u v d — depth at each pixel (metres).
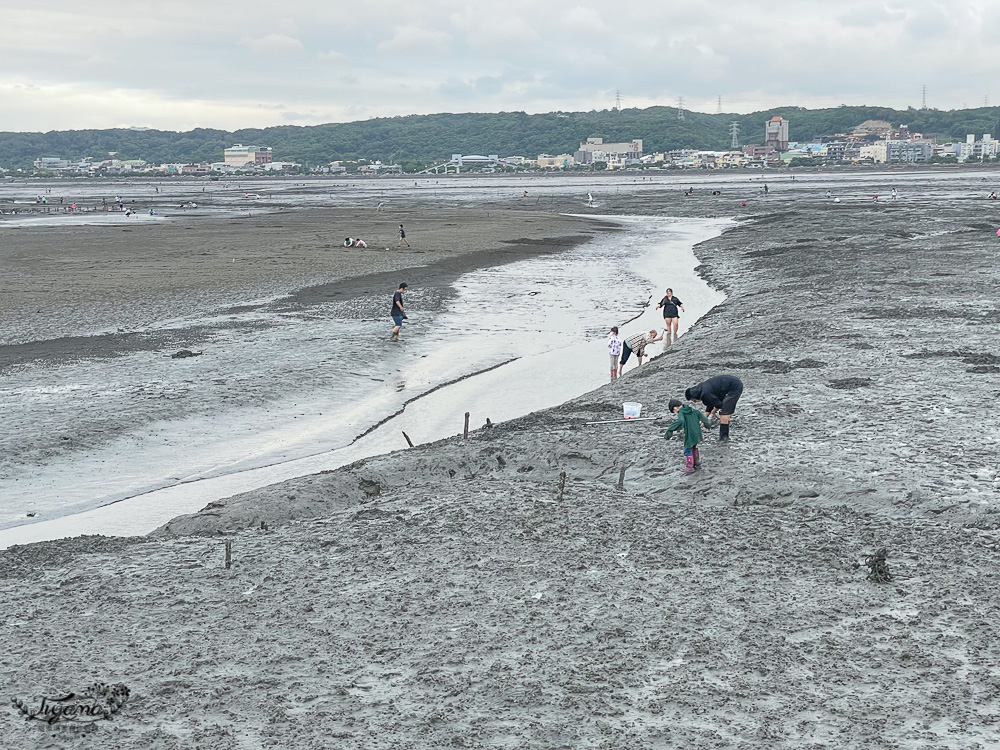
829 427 21.42
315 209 133.25
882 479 17.73
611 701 10.94
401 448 23.64
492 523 16.69
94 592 14.48
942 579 13.85
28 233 87.19
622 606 13.34
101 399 26.94
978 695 10.80
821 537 15.61
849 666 11.56
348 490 19.30
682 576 14.30
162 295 46.81
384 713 10.82
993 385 24.86
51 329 38.09
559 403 27.73
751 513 16.83
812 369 27.56
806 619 12.80
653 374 28.42
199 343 35.06
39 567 15.76
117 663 12.17
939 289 42.62
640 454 20.03
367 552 15.72
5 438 23.30
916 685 11.08
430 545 15.86
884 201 118.62
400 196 180.00
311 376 29.98
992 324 33.84
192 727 10.60
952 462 18.66
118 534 18.28
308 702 11.11
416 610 13.46
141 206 149.00
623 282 53.19
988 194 133.62
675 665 11.70
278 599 14.04
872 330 33.53
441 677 11.56
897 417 22.03
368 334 36.66
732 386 19.92
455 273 56.34
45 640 12.91
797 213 99.25
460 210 126.25
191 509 19.66
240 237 80.94
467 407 27.39
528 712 10.76
